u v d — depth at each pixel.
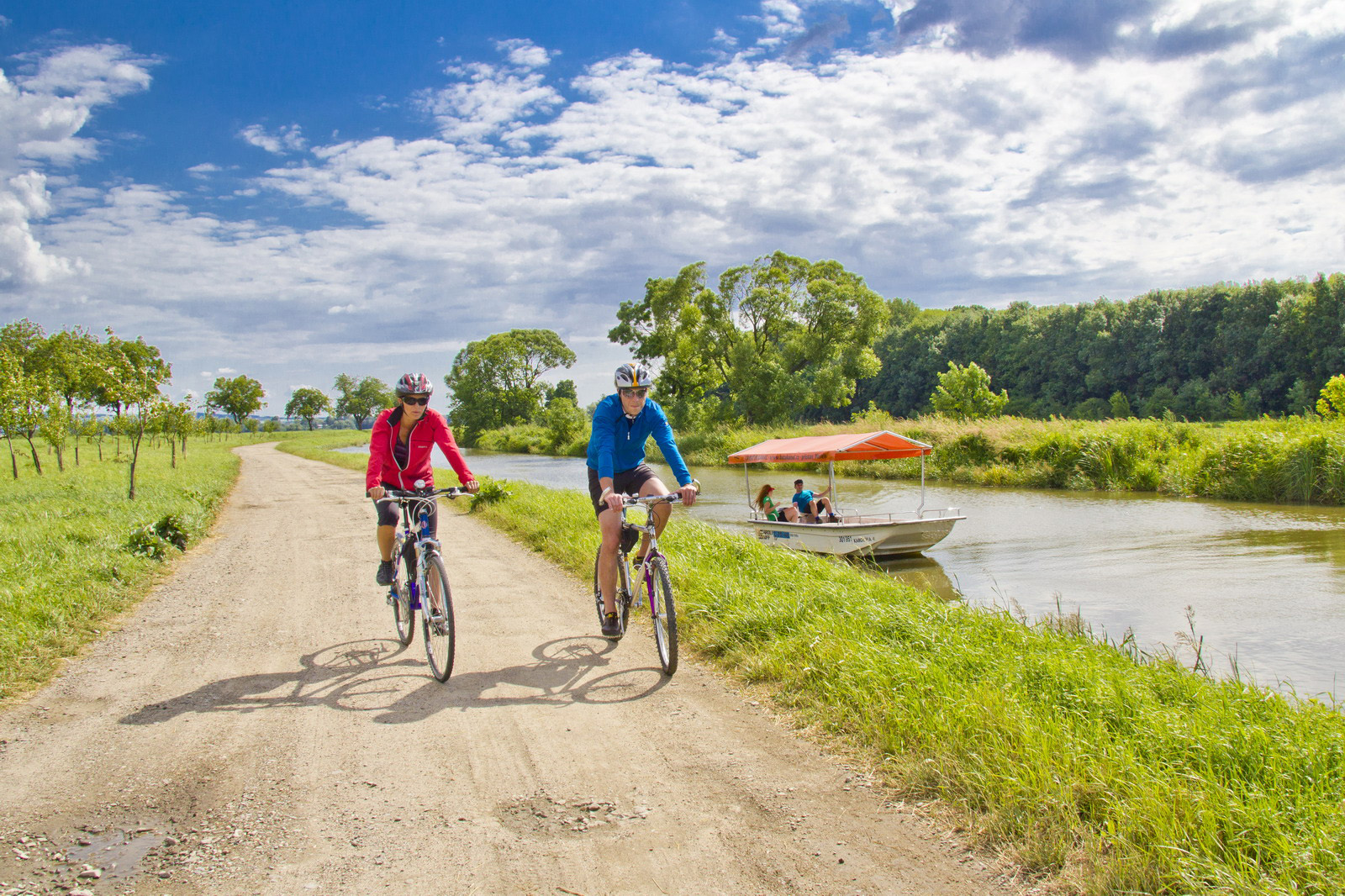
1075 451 23.59
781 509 14.64
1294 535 13.06
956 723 3.60
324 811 3.10
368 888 2.55
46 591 6.64
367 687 4.68
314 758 3.62
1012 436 26.88
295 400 133.88
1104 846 2.64
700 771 3.44
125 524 11.45
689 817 3.02
